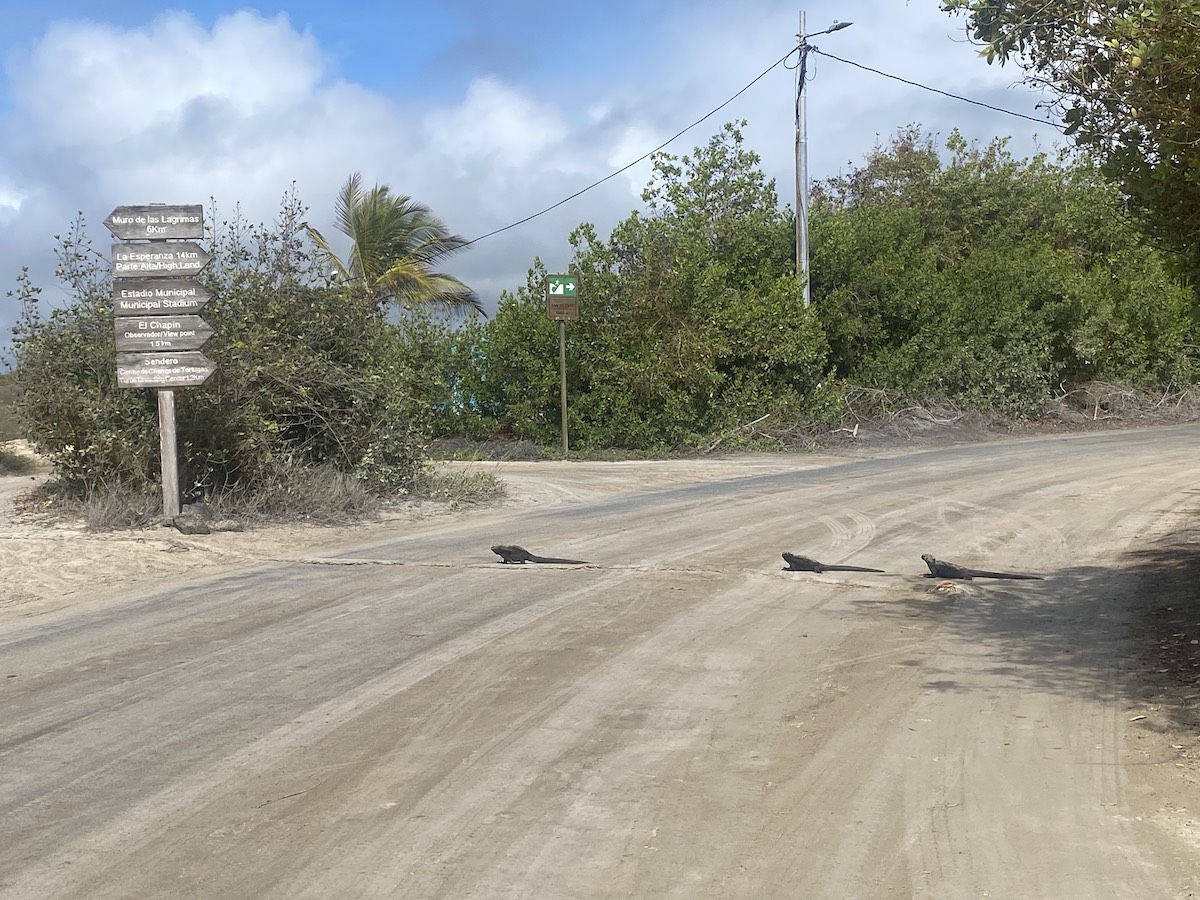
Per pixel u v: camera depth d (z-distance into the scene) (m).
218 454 13.20
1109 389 28.34
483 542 11.52
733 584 9.23
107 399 12.80
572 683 6.45
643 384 22.23
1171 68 5.66
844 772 5.05
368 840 4.36
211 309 13.45
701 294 22.72
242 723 5.80
